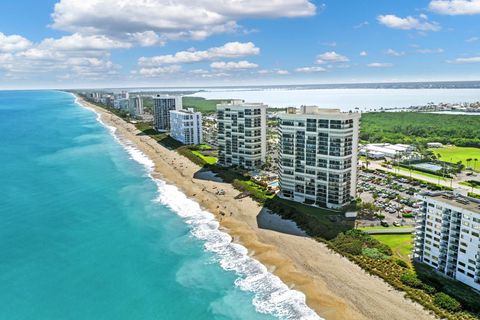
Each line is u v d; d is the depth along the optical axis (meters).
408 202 152.38
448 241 97.00
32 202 160.62
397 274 99.62
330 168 143.88
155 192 175.25
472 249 91.06
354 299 90.81
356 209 139.75
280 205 149.62
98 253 116.81
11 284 99.75
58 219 142.75
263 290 96.44
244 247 119.31
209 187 180.50
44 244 122.44
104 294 96.06
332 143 141.50
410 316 83.75
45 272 105.94
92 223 139.12
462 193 113.88
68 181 192.50
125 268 108.19
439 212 98.38
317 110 153.38
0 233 129.75
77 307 90.88
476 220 89.31
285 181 158.25
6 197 166.50
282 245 119.69
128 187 182.88
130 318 87.19
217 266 108.50
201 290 97.19
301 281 99.44
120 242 124.06
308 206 150.00
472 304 84.88
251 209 150.88
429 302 87.75
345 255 111.06
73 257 114.38
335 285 96.88
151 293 96.38
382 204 152.25
